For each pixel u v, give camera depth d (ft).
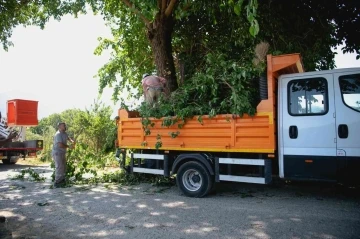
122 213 18.43
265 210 18.43
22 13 47.42
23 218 17.83
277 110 20.57
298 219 16.53
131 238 14.32
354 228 15.01
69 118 63.21
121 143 26.53
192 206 19.72
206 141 21.97
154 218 17.30
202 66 34.68
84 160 32.24
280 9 30.35
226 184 26.58
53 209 19.67
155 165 25.40
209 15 33.53
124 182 28.66
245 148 20.42
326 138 18.81
